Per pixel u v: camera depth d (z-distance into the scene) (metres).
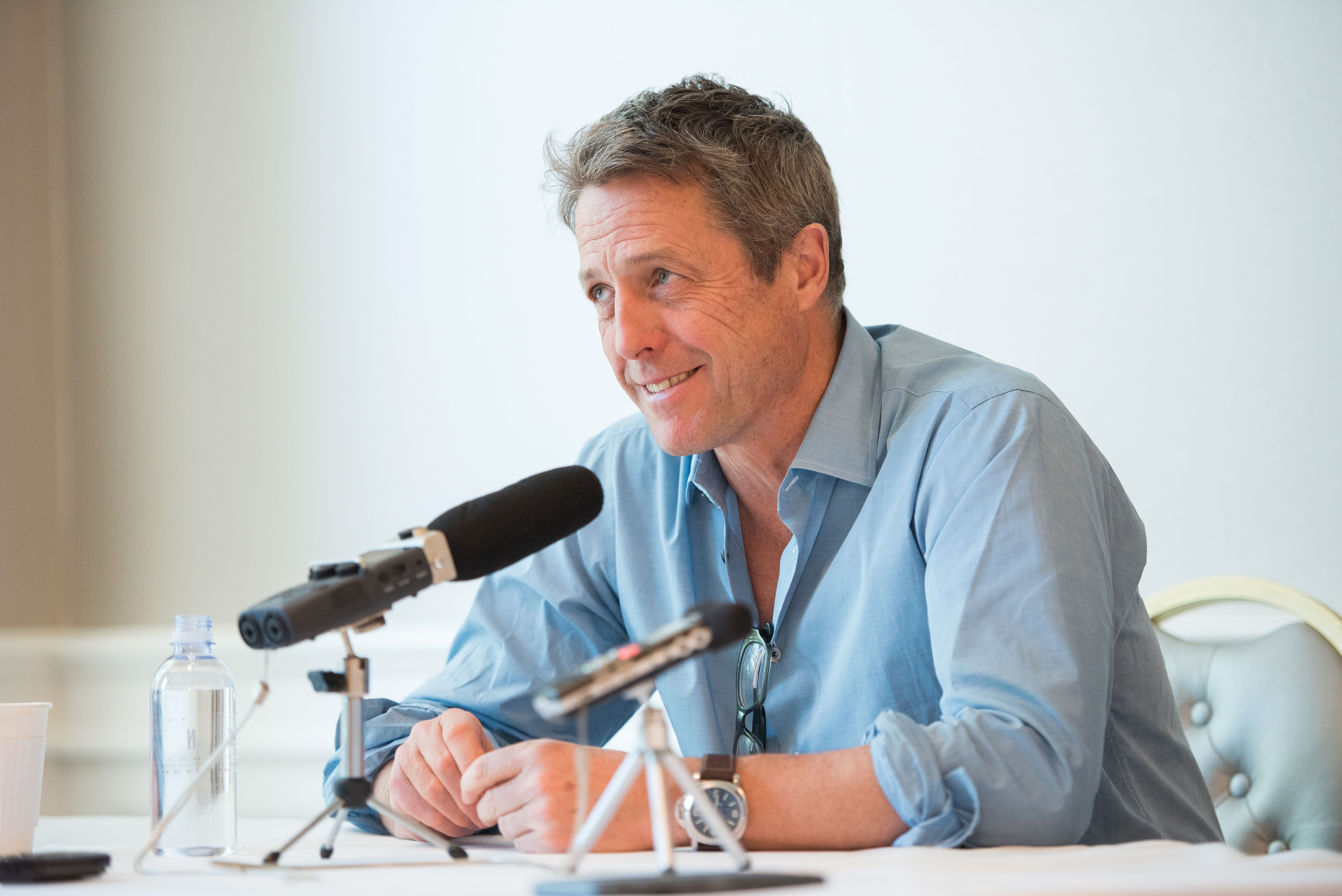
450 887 1.17
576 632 2.31
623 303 2.00
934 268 3.90
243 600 4.53
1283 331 3.59
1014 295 3.82
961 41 3.91
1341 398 3.53
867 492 2.09
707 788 1.49
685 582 2.25
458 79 4.44
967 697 1.61
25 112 4.75
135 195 4.74
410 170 4.47
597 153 2.00
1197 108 3.70
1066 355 3.77
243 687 4.34
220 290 4.64
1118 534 2.08
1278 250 3.61
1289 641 2.52
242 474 4.57
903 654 1.98
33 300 4.72
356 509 4.45
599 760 1.57
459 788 1.76
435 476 4.39
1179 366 3.67
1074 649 1.63
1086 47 3.80
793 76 4.07
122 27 4.77
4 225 4.70
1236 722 2.53
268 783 4.27
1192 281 3.67
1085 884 1.07
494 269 4.38
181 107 4.71
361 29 4.54
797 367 2.11
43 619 4.65
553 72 4.34
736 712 2.18
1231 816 2.50
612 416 4.24
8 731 1.57
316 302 4.54
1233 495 3.60
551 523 1.57
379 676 4.21
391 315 4.46
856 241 3.97
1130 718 2.10
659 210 1.97
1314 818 2.39
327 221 4.54
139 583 4.64
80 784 4.53
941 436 1.97
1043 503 1.77
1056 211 3.80
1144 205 3.72
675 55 4.21
